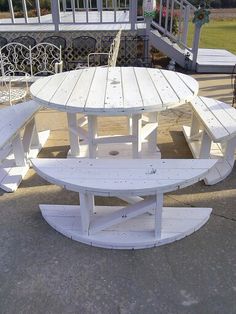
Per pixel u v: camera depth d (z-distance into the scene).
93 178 1.70
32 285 1.63
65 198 2.35
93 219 2.01
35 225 2.06
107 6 9.77
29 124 2.82
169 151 3.03
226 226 2.02
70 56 6.30
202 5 5.27
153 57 7.02
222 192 2.38
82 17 8.03
